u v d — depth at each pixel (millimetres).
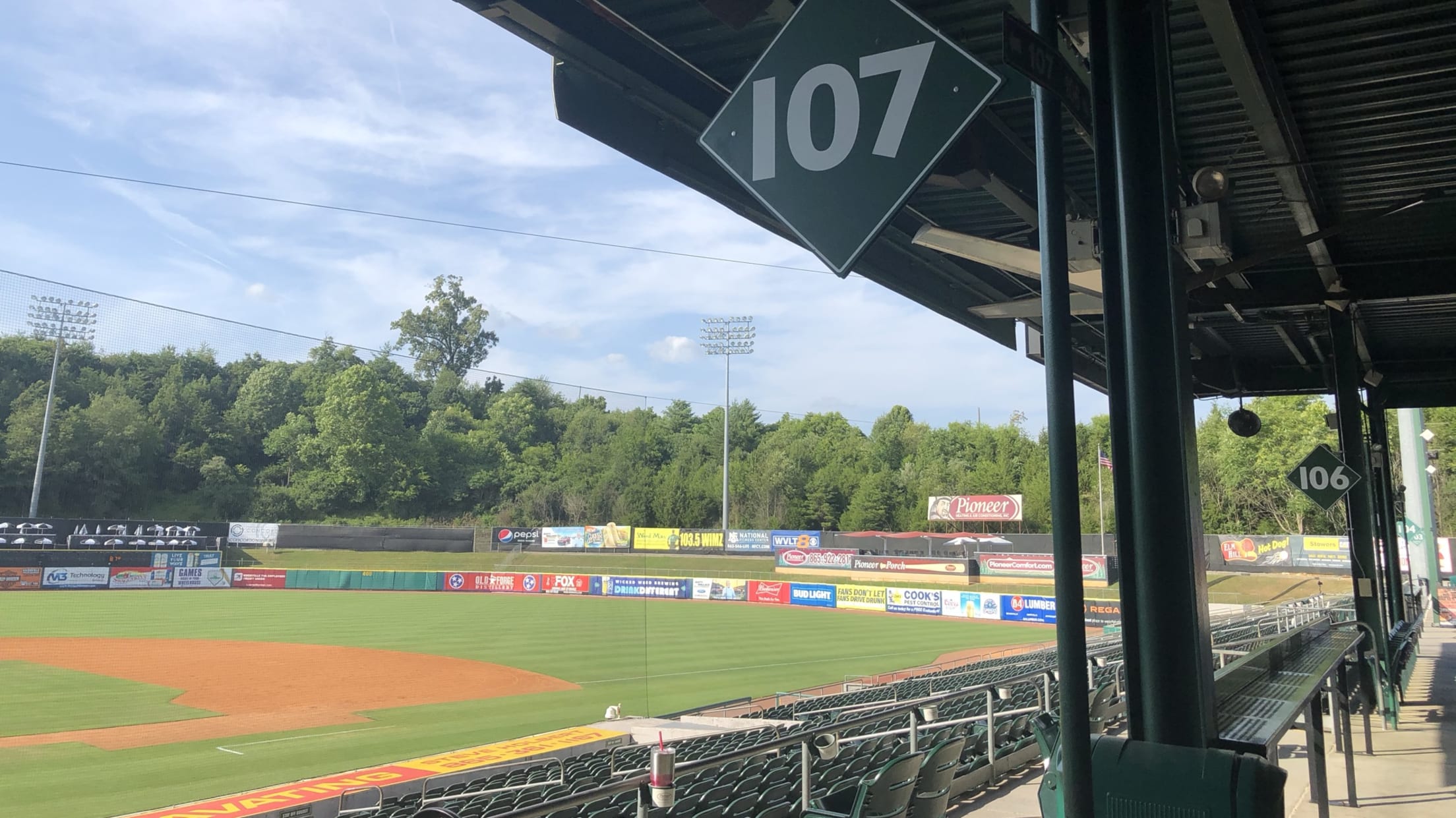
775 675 20359
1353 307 9703
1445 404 13398
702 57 5566
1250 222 8133
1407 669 12086
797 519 62438
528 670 20953
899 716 8367
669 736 11039
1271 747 3320
